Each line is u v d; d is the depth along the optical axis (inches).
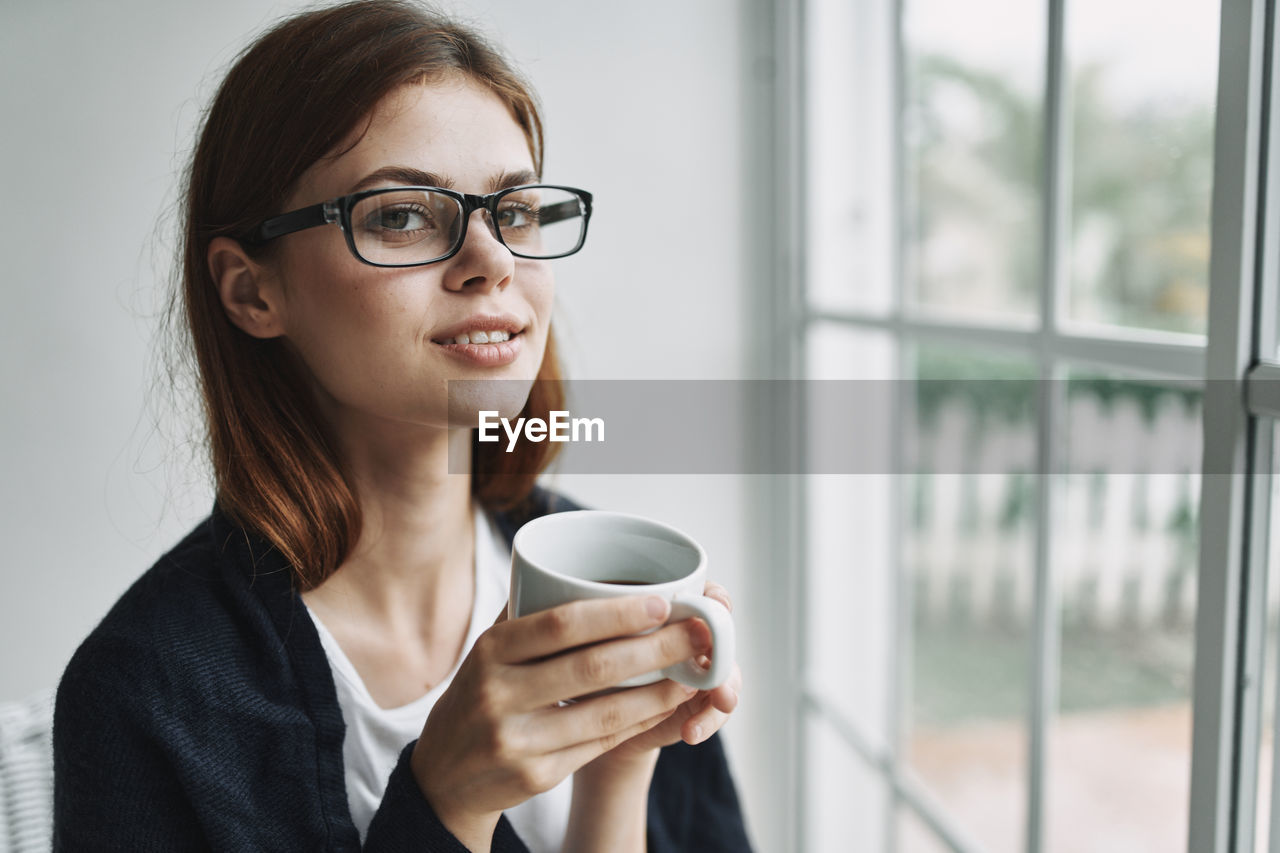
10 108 51.2
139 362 55.0
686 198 61.6
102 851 26.5
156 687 27.2
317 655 29.3
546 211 29.4
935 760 58.6
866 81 59.7
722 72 60.7
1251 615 27.8
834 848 67.5
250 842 27.2
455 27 28.4
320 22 27.4
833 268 61.5
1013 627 53.4
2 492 54.6
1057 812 47.4
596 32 58.1
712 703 25.7
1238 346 26.5
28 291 53.1
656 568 23.6
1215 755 28.3
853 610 63.7
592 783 29.7
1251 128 25.7
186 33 52.7
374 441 29.6
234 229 27.8
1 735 38.3
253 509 29.1
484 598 33.5
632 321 62.1
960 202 54.3
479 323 26.2
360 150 26.0
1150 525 41.6
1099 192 41.4
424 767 23.6
